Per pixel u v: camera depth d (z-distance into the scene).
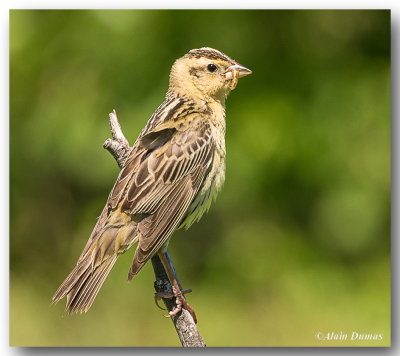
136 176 8.51
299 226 14.38
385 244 14.13
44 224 14.99
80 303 8.01
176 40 13.92
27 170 14.55
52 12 14.00
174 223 8.55
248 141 13.86
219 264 14.44
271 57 14.16
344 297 13.94
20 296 14.70
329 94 14.18
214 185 9.07
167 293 8.28
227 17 13.95
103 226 8.34
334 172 14.07
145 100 13.95
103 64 14.03
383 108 14.15
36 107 14.27
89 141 14.09
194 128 8.96
